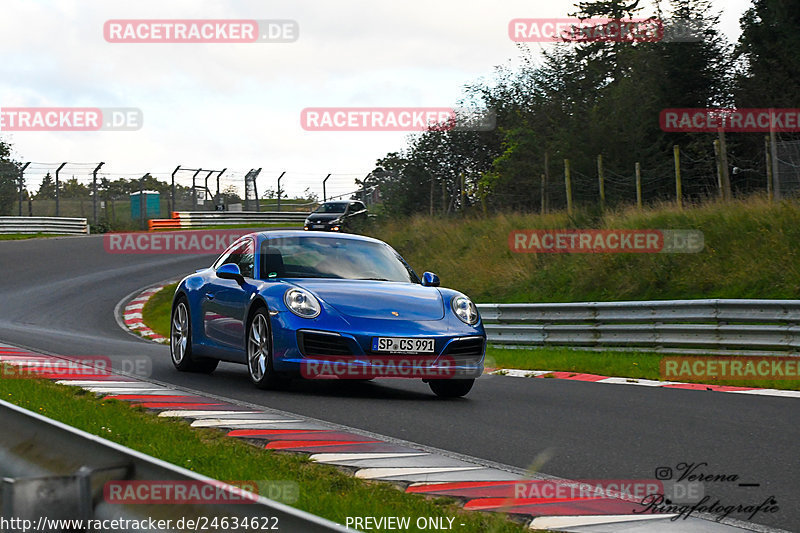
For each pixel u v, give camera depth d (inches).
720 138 2106.3
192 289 1004.6
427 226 2839.6
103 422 623.2
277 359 819.4
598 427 709.9
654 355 1373.0
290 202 6314.0
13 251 3476.9
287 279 880.3
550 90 3294.8
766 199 1940.2
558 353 1429.6
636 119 2726.4
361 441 612.1
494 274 2194.9
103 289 2637.8
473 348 831.1
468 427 691.4
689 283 1743.4
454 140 3570.4
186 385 893.8
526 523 411.8
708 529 419.2
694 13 2851.9
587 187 2696.9
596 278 1929.1
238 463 501.4
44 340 1376.7
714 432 696.4
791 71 2746.1
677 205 2123.5
